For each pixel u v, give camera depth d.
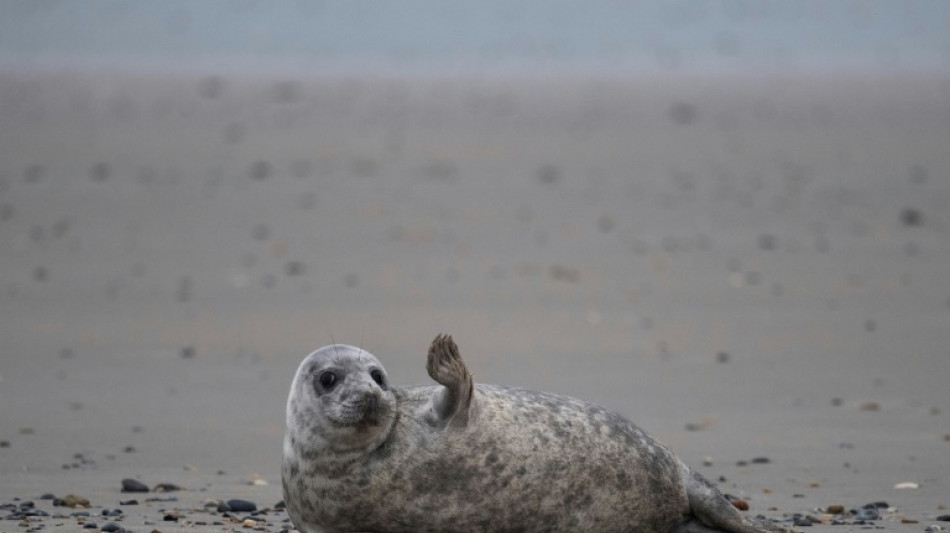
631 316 68.81
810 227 95.06
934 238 91.19
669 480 29.50
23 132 152.00
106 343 62.44
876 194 109.62
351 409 27.11
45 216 97.88
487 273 79.62
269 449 43.47
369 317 67.94
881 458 41.97
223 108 195.75
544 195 109.56
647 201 106.56
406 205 104.19
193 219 97.38
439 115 186.50
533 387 53.47
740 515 29.75
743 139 152.00
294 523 29.12
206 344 62.25
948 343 62.84
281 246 87.75
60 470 39.84
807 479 39.09
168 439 44.72
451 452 27.80
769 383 54.75
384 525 28.06
